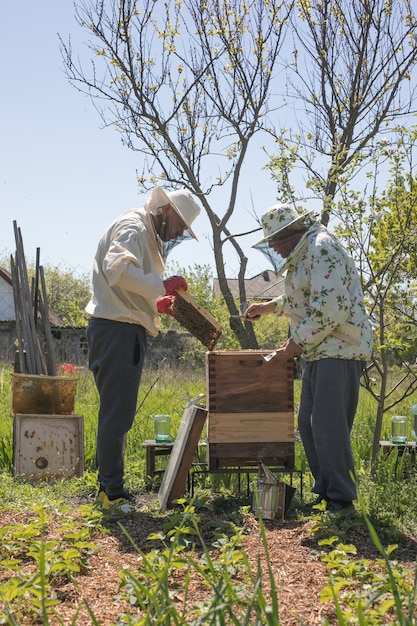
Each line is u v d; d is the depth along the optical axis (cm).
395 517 476
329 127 913
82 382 1228
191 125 1029
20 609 309
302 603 318
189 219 502
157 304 513
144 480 619
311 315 464
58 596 330
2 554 379
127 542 411
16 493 562
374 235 641
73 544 381
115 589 339
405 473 610
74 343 2389
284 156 701
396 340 593
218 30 977
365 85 904
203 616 238
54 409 673
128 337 494
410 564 376
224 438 509
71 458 661
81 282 4703
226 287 1016
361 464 649
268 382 509
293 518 487
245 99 985
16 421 651
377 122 898
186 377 1546
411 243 625
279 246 488
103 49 960
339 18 912
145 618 252
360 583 329
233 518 455
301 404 512
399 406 935
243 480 610
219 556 382
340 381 471
